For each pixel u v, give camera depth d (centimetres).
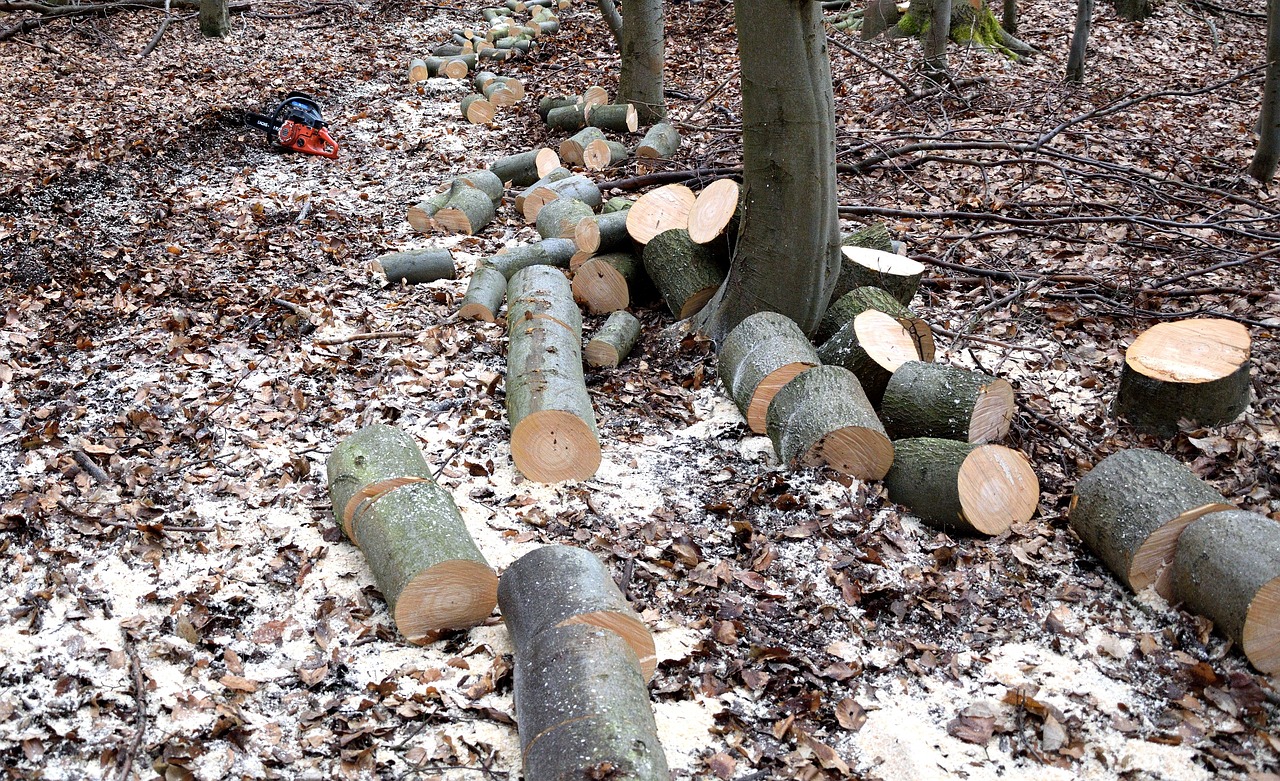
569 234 692
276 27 1334
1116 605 378
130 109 990
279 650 353
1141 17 1345
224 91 1065
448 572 354
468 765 309
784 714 328
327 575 393
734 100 1087
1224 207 777
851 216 782
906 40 1213
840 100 1060
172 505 428
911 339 508
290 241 723
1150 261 689
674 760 311
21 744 307
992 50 1184
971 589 384
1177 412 480
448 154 929
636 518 430
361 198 816
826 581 388
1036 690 337
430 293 650
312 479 453
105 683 333
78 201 772
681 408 524
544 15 1370
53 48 1162
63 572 382
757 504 433
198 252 698
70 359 551
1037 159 868
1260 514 400
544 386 467
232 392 521
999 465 414
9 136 895
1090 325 603
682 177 837
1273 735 317
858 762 312
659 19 975
